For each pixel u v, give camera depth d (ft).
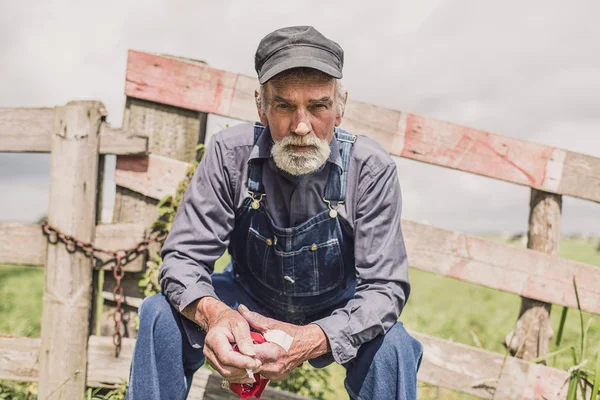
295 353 6.08
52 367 9.34
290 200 6.94
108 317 9.78
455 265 9.86
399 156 10.06
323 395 10.09
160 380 6.57
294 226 6.98
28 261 9.59
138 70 9.91
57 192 9.48
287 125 6.35
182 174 9.72
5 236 9.57
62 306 9.37
